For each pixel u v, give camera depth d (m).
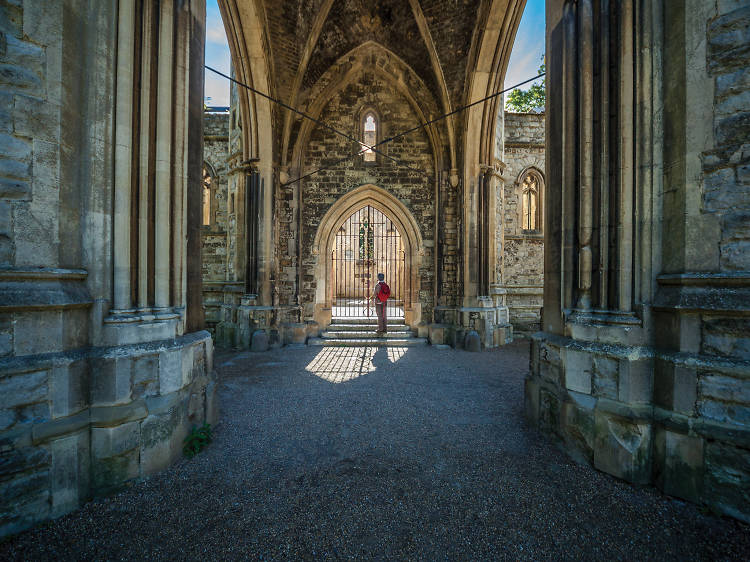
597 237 2.83
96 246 2.38
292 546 1.86
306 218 8.75
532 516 2.11
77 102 2.33
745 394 2.08
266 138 7.67
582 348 2.74
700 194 2.32
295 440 3.19
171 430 2.64
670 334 2.42
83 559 1.75
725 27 2.23
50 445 2.06
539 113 10.40
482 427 3.49
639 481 2.44
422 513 2.14
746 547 1.85
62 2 2.22
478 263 8.13
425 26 7.47
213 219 9.72
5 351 1.96
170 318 2.71
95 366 2.31
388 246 15.25
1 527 1.88
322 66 8.10
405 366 6.21
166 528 1.98
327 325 8.92
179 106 2.89
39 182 2.12
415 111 8.80
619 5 2.69
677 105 2.44
